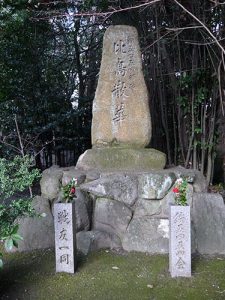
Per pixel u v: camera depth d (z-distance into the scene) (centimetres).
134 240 349
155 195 359
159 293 259
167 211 358
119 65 413
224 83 476
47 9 625
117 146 415
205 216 354
